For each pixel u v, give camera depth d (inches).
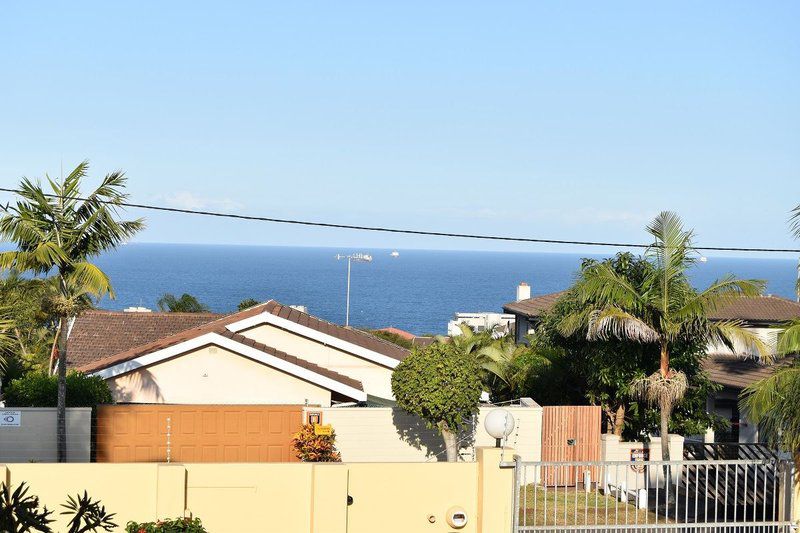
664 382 898.1
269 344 1123.3
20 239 810.8
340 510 668.7
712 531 726.5
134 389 1016.2
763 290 886.4
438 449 946.1
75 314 824.3
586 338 968.3
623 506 848.3
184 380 1021.8
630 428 1029.8
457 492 696.4
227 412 904.3
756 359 1270.9
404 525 689.0
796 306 1422.2
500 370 1222.9
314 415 916.6
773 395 704.4
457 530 695.1
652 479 951.6
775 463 709.9
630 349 983.6
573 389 1151.0
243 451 906.1
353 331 1354.6
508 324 2561.5
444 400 855.7
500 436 696.4
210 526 663.8
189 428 899.4
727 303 904.3
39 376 975.0
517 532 684.1
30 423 869.2
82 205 829.8
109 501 645.9
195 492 661.9
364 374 1136.8
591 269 983.0
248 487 669.3
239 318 1181.1
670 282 914.7
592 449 962.7
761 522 701.3
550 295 2012.8
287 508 674.2
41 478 638.5
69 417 872.9
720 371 1264.8
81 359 1331.2
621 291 904.9
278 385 1029.8
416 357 880.9
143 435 892.6
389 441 939.3
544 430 957.8
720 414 1277.1
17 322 983.0
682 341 980.6
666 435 896.3
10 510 463.2
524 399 1000.9
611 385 1002.1
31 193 805.9
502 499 688.4
